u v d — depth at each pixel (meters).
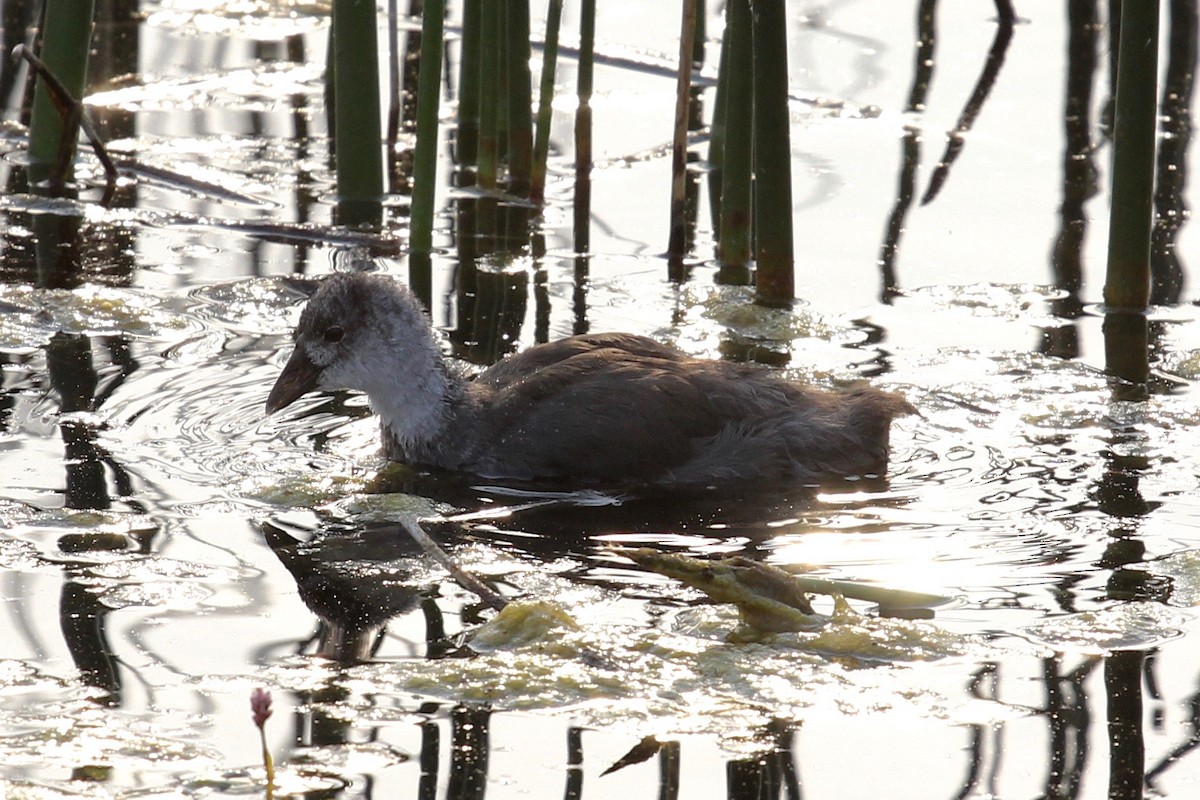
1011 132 18.81
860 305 14.41
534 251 15.67
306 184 17.31
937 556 9.93
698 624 9.09
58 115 17.31
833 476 11.30
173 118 19.20
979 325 13.95
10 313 13.59
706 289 14.77
